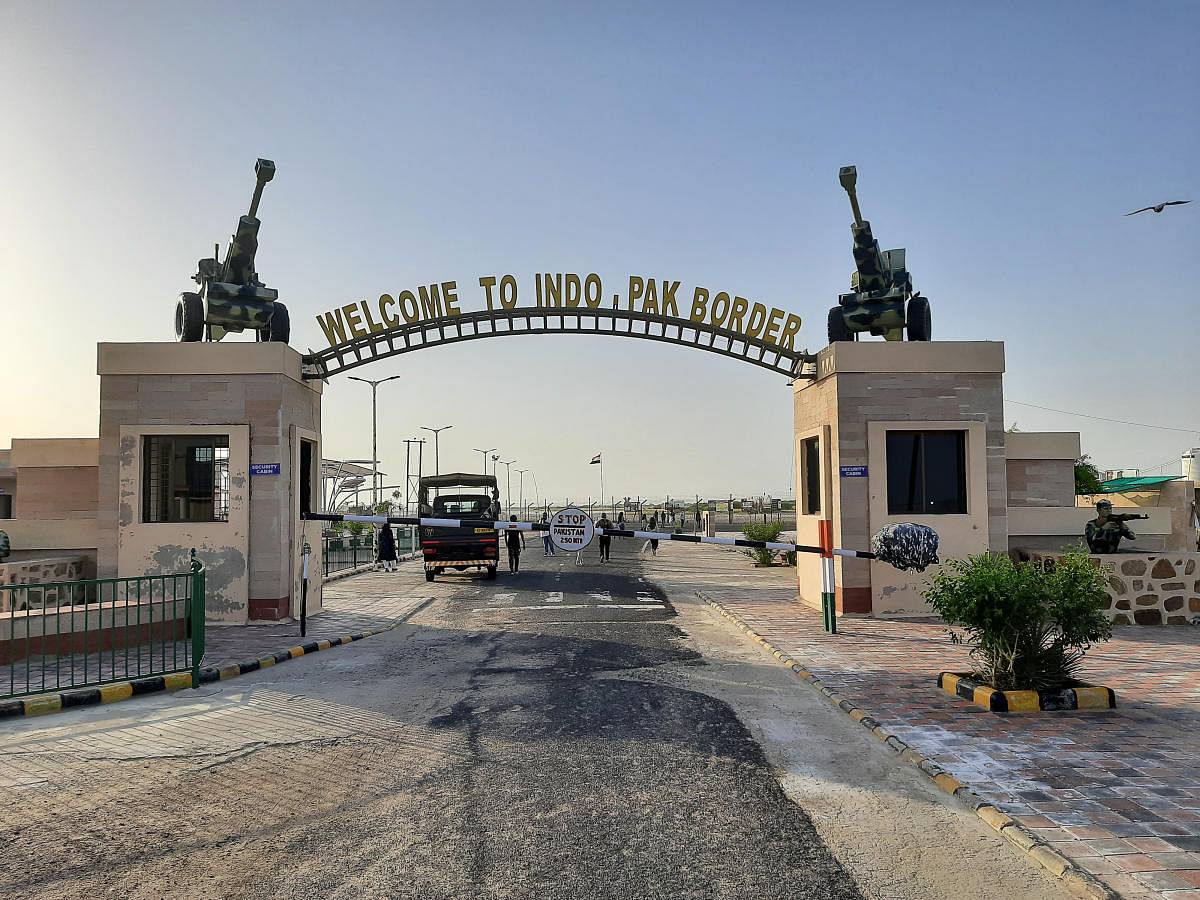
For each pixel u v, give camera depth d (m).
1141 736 6.64
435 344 15.34
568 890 4.13
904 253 15.38
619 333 15.62
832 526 14.80
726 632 13.08
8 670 9.90
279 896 4.09
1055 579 7.81
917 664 9.96
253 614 13.93
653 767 6.14
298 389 15.11
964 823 5.00
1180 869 4.15
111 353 14.02
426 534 23.02
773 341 15.59
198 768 6.21
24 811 5.31
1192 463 35.69
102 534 13.84
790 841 4.75
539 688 8.91
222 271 14.92
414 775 5.97
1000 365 14.69
